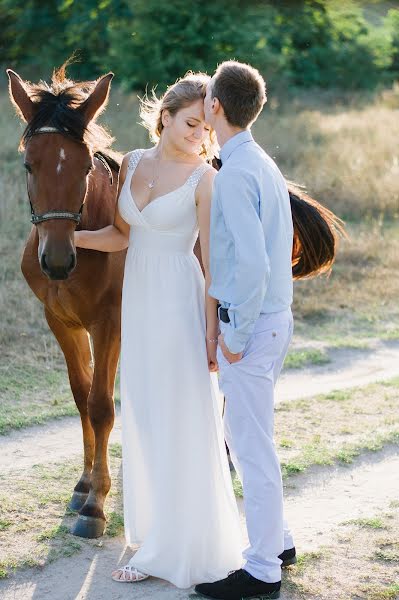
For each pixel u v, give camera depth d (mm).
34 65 18906
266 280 3318
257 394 3553
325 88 21984
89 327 4445
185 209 3783
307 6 21844
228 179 3355
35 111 3980
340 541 4203
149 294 3814
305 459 5238
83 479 4617
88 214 4344
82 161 3908
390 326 8820
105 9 18625
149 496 3990
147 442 3916
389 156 14445
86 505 4340
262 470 3572
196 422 3779
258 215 3414
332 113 18344
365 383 7027
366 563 3971
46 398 6559
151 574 3822
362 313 9164
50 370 7172
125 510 4035
